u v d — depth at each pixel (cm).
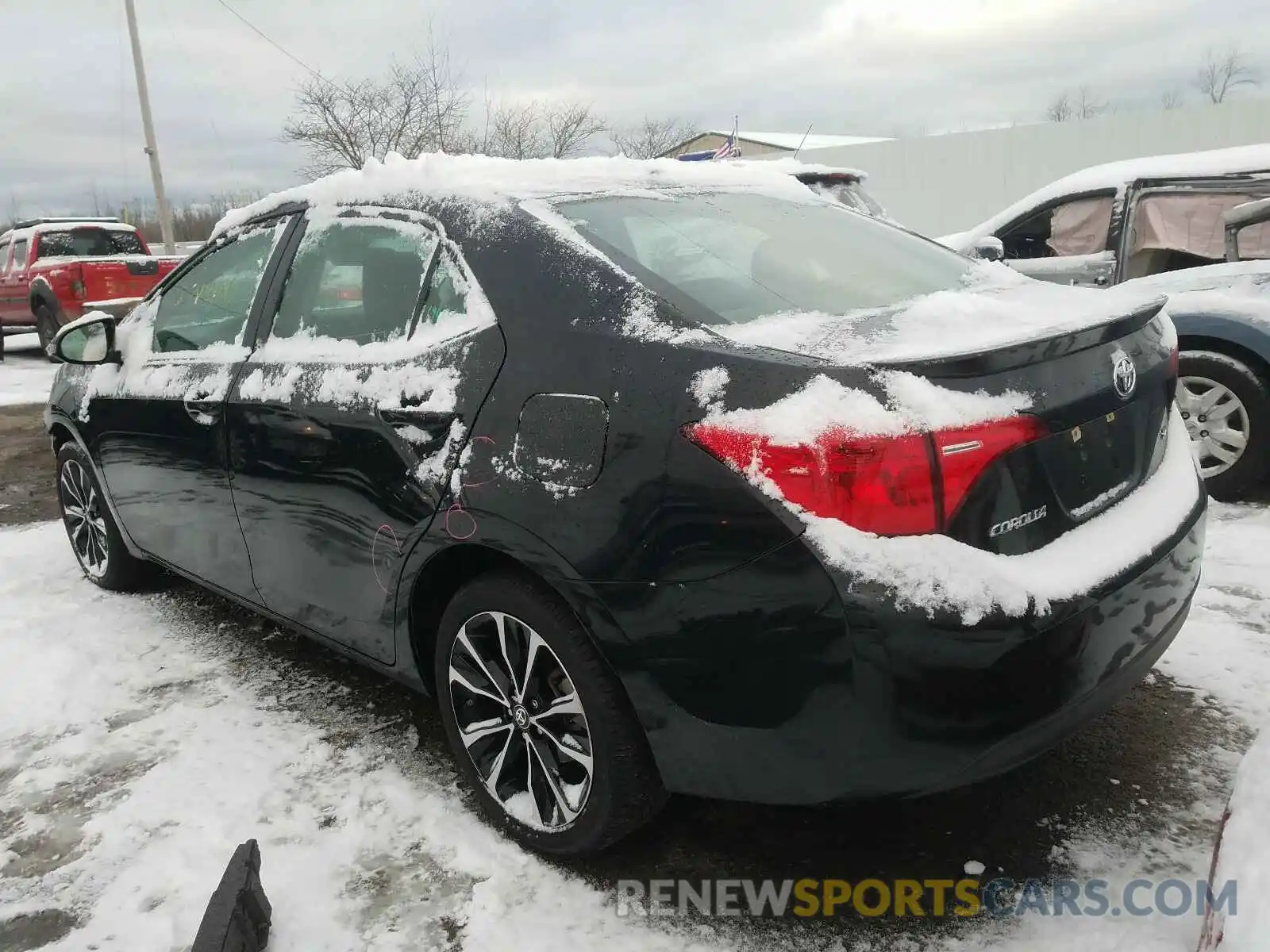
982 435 174
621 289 209
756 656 179
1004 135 1513
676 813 246
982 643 168
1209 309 437
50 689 321
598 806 211
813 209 302
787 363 180
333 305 278
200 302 336
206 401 305
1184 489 227
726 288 221
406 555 238
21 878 229
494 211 241
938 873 218
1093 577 185
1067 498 194
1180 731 266
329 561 266
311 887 220
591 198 255
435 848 234
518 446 210
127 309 902
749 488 175
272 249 307
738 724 185
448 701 243
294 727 295
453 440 223
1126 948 189
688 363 189
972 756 173
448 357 230
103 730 296
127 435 351
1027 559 183
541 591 213
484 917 210
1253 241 477
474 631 232
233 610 392
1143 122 1402
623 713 204
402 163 279
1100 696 189
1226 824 170
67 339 355
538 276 221
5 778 271
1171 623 210
